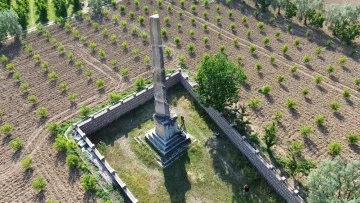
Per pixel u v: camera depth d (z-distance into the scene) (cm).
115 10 6247
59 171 3825
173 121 3919
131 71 5009
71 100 4603
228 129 4075
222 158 3941
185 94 4697
